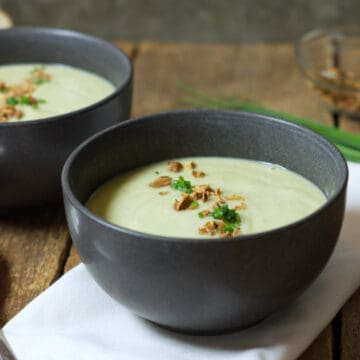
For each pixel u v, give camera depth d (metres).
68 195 0.70
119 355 0.70
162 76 1.09
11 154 0.80
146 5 1.41
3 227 0.84
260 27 1.40
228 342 0.70
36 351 0.70
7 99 0.88
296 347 0.70
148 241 0.66
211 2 1.39
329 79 1.00
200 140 0.80
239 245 0.65
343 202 0.70
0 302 0.76
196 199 0.75
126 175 0.79
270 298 0.68
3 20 1.13
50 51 0.95
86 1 1.41
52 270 0.80
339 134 0.90
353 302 0.75
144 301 0.68
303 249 0.67
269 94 1.05
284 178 0.78
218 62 1.12
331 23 1.39
